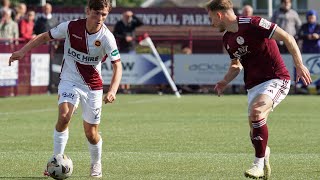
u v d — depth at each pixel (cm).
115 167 2198
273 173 2084
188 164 2259
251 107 1889
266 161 1905
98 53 1956
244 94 5559
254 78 1945
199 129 3266
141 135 3031
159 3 10925
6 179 1991
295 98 5125
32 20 5453
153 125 3434
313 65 5400
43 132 3128
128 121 3619
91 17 1920
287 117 3847
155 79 5556
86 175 2050
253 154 2488
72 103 1950
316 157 2412
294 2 9112
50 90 5516
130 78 5575
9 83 5153
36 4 9131
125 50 5584
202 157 2409
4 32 5281
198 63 5544
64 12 7800
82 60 1956
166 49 5662
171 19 7825
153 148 2639
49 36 1975
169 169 2161
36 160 2333
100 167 2030
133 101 4888
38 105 4541
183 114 4000
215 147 2672
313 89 5481
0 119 3691
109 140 2864
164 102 4806
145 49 5822
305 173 2089
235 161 2323
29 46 1981
